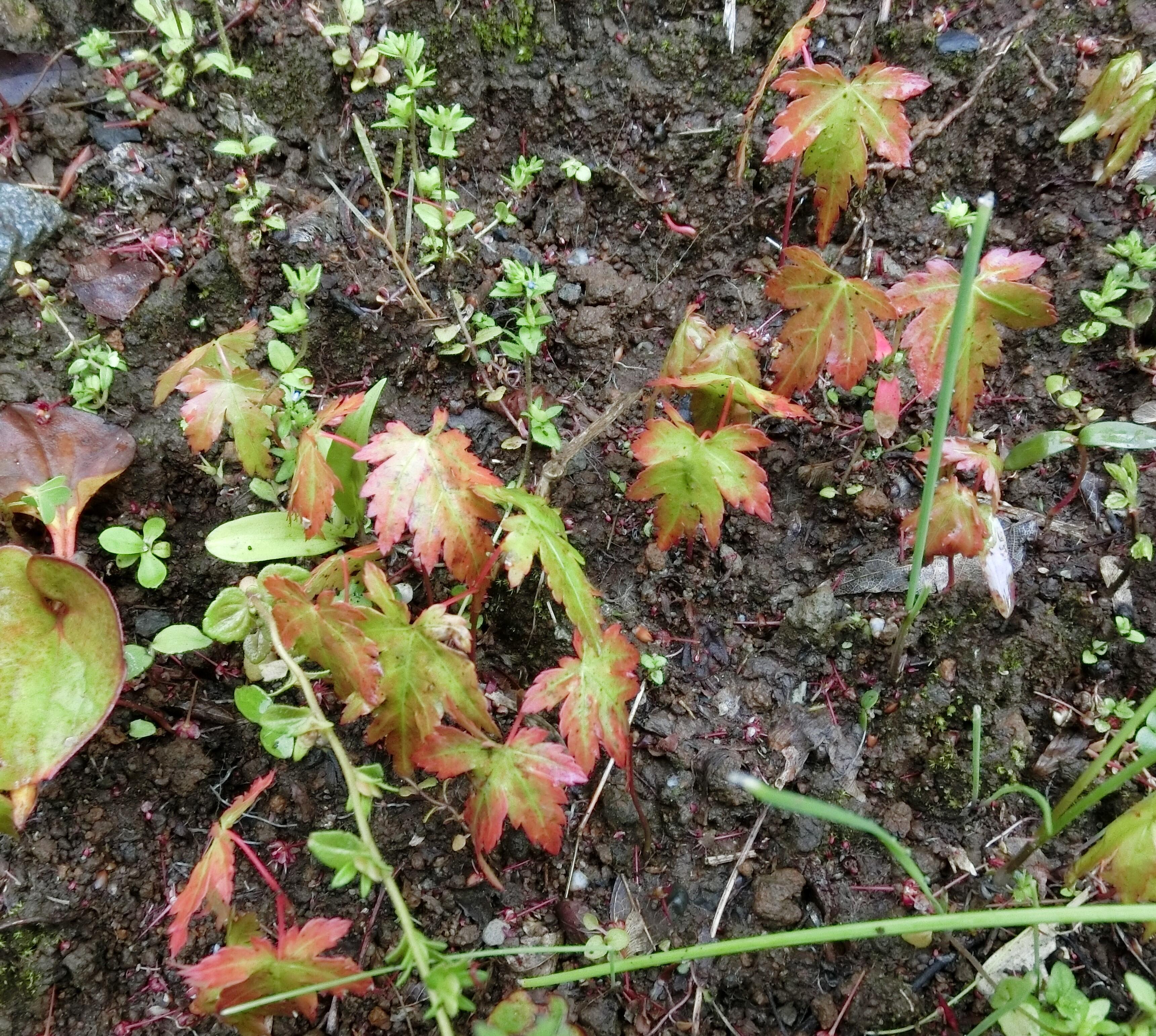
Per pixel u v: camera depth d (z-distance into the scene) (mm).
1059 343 353
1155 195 350
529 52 360
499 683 340
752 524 349
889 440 350
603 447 352
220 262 343
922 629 336
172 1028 310
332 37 352
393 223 333
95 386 324
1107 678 331
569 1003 311
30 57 347
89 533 329
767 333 360
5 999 306
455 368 352
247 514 333
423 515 273
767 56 360
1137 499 338
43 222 336
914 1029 306
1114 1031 256
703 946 259
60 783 320
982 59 356
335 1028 309
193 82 353
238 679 333
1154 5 350
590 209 367
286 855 324
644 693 337
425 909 321
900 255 363
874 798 329
